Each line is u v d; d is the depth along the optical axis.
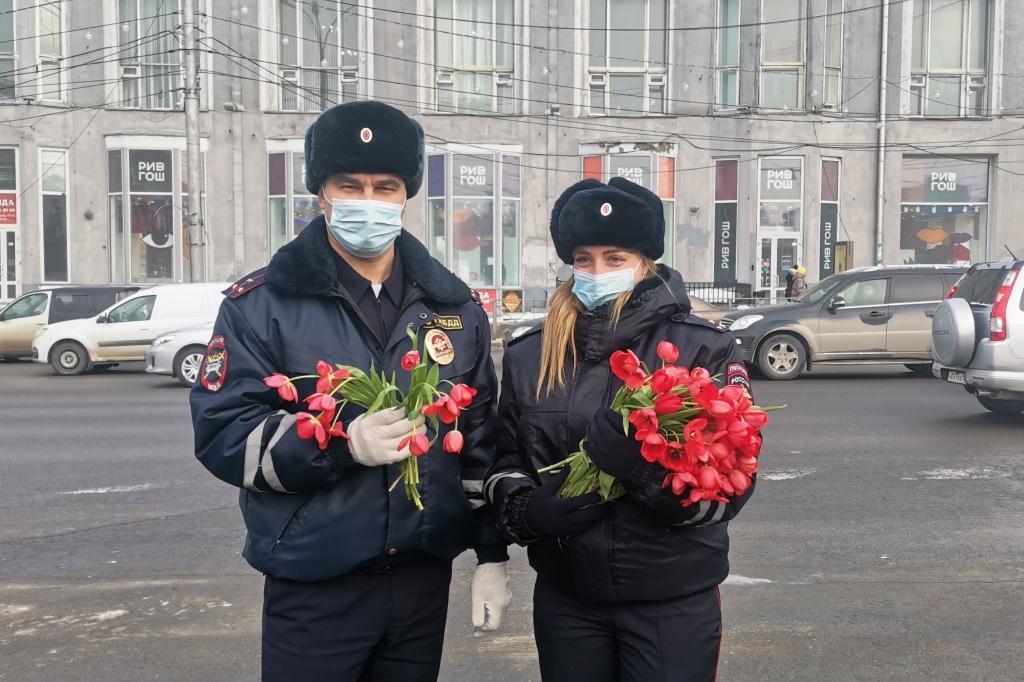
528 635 4.20
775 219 25.58
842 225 25.97
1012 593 4.61
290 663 2.24
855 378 13.96
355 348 2.29
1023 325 8.71
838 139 25.69
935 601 4.51
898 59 25.75
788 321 13.41
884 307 13.41
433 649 2.42
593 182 2.53
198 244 19.20
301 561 2.18
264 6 24.45
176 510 6.20
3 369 16.80
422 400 2.07
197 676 3.71
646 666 2.27
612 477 2.15
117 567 5.02
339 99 24.92
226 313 2.31
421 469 2.28
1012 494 6.54
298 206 24.69
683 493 2.12
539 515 2.24
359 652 2.26
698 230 25.69
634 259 2.43
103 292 18.02
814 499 6.42
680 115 25.47
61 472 7.43
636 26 25.41
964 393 12.02
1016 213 26.02
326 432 2.06
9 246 23.86
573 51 25.22
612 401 2.30
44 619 4.30
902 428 9.27
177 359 13.79
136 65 24.34
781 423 9.59
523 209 25.36
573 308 2.45
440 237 25.30
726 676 3.72
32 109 23.75
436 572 2.39
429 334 2.38
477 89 25.36
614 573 2.24
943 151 25.91
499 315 22.52
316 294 2.28
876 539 5.49
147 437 9.13
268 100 24.69
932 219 26.19
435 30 25.06
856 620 4.29
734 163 25.52
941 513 6.05
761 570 4.96
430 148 25.08
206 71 24.23
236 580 4.81
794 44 25.42
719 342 2.39
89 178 24.23
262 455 2.11
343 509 2.19
